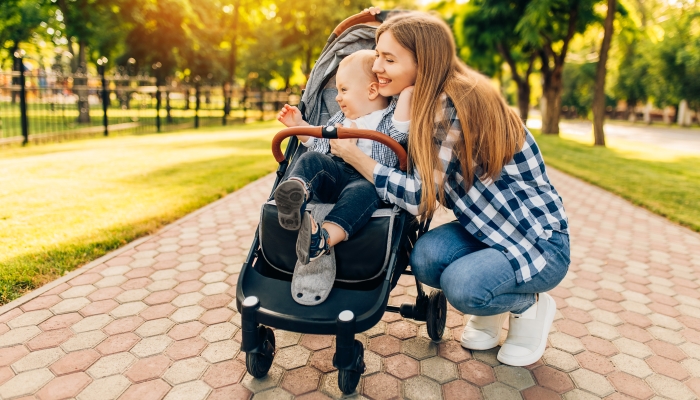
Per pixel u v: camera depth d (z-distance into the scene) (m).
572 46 30.09
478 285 2.10
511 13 17.77
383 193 2.13
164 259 3.86
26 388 2.21
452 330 2.86
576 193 7.47
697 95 29.98
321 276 2.06
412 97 2.12
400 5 31.41
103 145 10.36
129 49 21.58
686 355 2.71
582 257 4.35
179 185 6.37
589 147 14.73
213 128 17.08
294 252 2.13
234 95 24.22
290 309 1.99
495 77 28.67
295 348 2.62
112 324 2.81
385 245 2.06
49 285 3.25
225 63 27.27
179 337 2.70
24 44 22.25
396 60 2.14
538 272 2.19
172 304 3.09
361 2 27.62
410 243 2.54
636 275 3.95
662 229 5.45
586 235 5.10
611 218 5.91
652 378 2.47
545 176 2.28
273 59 30.92
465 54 21.06
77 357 2.47
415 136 2.05
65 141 11.02
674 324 3.09
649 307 3.33
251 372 2.20
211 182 6.67
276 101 27.02
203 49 22.81
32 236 4.02
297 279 2.07
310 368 2.43
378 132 2.05
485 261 2.14
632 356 2.67
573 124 36.44
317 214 2.12
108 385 2.25
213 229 4.70
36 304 3.00
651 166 10.55
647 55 30.66
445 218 5.64
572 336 2.88
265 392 2.23
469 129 2.04
